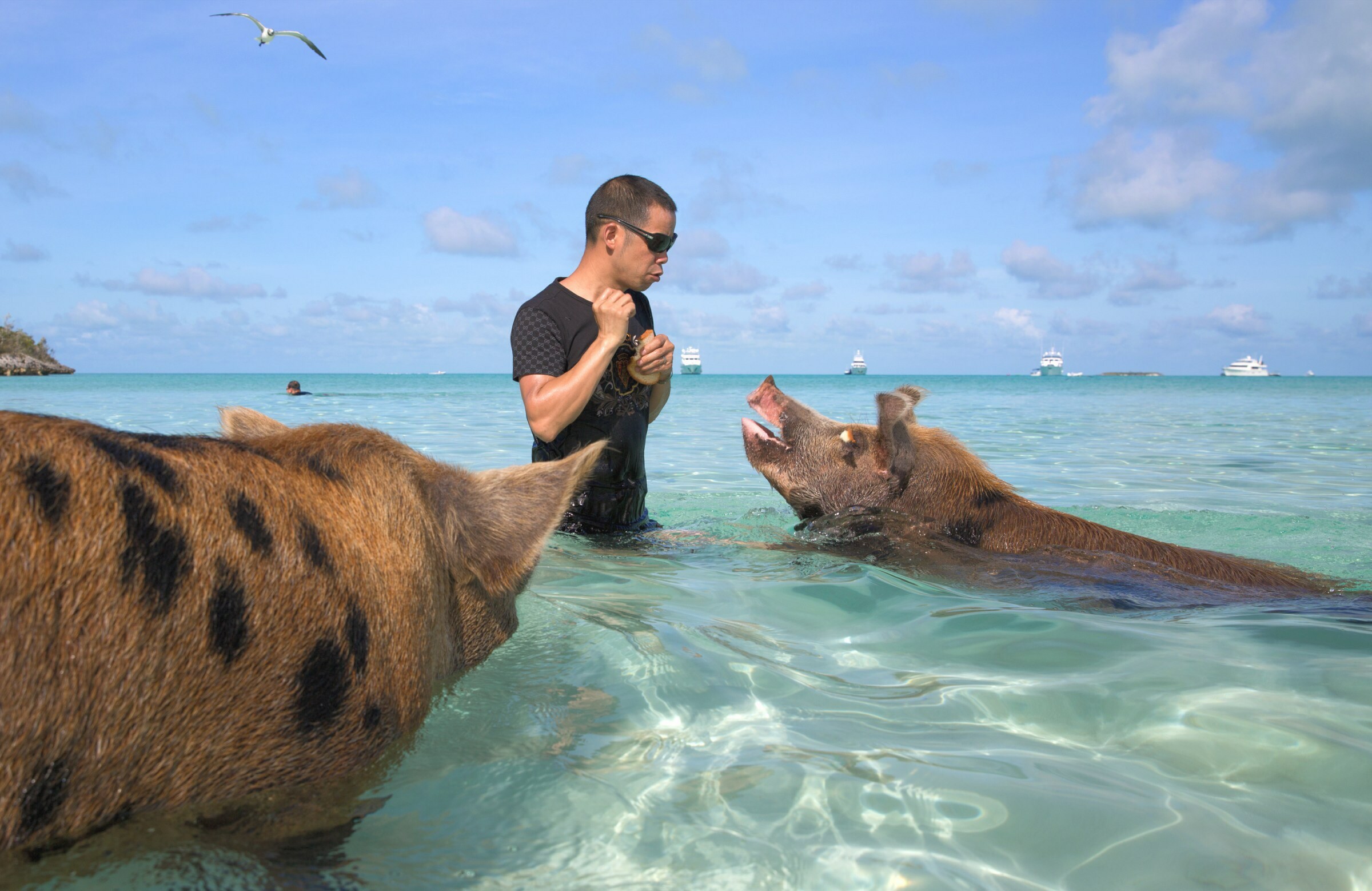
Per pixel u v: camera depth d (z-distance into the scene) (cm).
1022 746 217
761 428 566
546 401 440
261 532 175
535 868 159
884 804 185
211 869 153
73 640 142
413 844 166
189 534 162
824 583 383
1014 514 482
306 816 173
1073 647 299
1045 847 170
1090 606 362
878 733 222
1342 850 171
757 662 274
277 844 166
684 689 246
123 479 159
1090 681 263
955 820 179
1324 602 376
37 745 138
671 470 888
